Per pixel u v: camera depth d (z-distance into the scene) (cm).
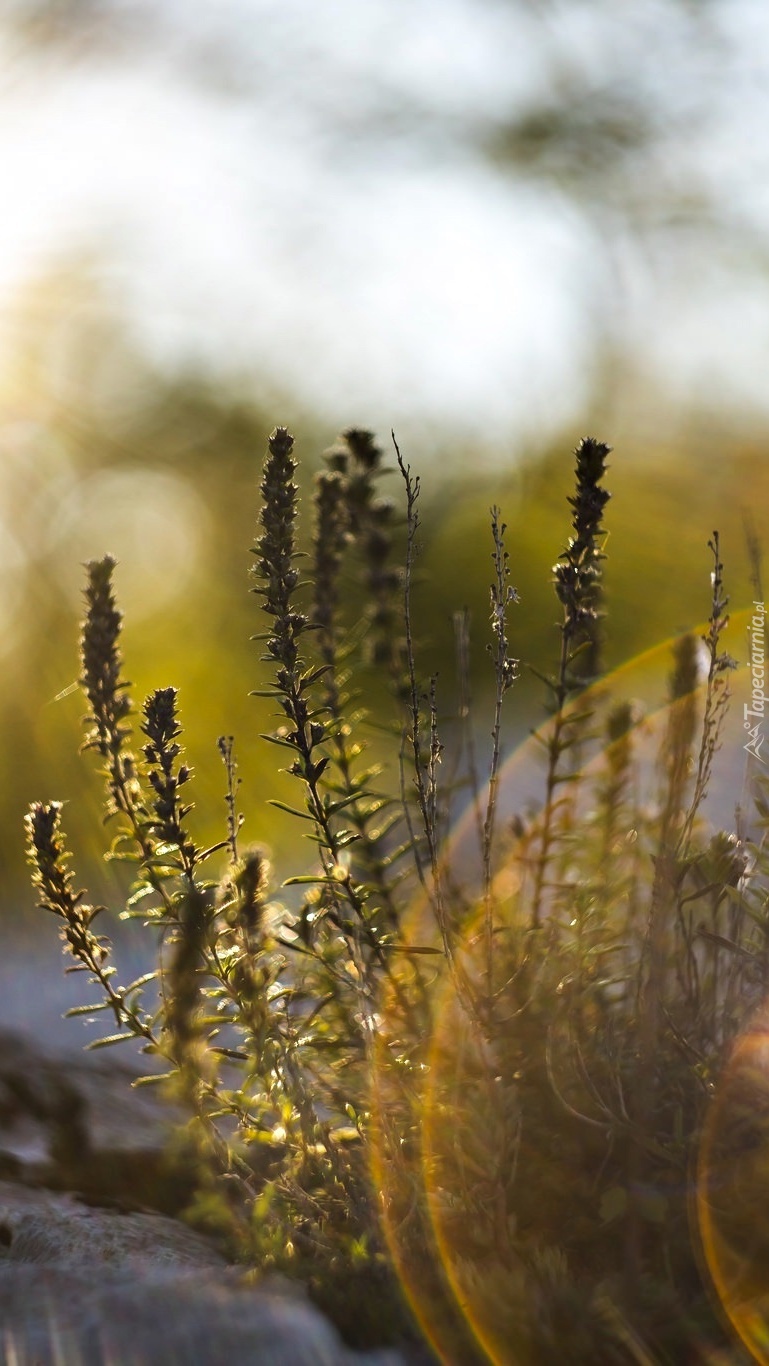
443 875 214
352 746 213
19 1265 183
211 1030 209
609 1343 154
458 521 843
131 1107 269
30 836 193
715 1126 174
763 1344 151
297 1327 161
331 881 191
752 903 193
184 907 184
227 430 1009
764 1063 179
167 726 190
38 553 809
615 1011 202
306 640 230
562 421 984
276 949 206
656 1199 168
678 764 171
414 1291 167
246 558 842
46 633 657
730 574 611
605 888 214
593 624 209
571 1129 182
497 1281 160
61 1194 219
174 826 188
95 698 207
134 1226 201
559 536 800
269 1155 207
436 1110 180
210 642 744
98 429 948
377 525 237
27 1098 261
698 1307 158
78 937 192
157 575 826
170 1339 158
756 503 804
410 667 196
